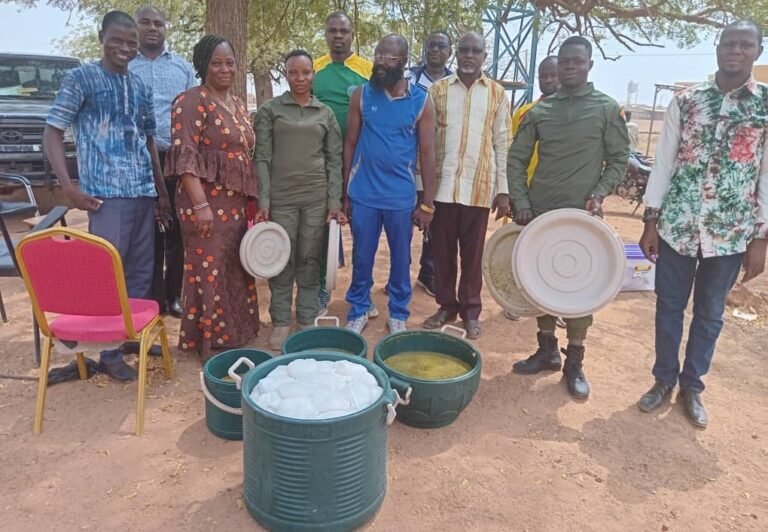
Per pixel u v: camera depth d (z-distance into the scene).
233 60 3.43
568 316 3.24
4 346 3.91
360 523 2.32
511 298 3.69
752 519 2.51
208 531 2.31
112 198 3.33
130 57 3.25
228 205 3.54
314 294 4.16
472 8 6.79
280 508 2.22
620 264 3.17
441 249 4.27
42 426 2.95
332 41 4.28
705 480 2.76
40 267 2.73
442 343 3.37
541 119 3.38
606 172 3.34
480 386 3.57
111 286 2.77
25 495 2.47
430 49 4.65
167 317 4.46
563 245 3.26
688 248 3.05
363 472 2.24
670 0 8.05
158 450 2.80
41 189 7.91
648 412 3.31
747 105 2.85
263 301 4.94
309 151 3.78
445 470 2.74
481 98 3.93
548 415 3.27
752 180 2.94
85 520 2.35
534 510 2.51
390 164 3.78
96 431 2.95
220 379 3.01
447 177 4.00
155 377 3.51
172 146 3.32
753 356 4.17
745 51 2.76
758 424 3.26
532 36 13.12
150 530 2.30
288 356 2.55
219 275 3.60
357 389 2.29
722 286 3.10
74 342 2.99
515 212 3.54
